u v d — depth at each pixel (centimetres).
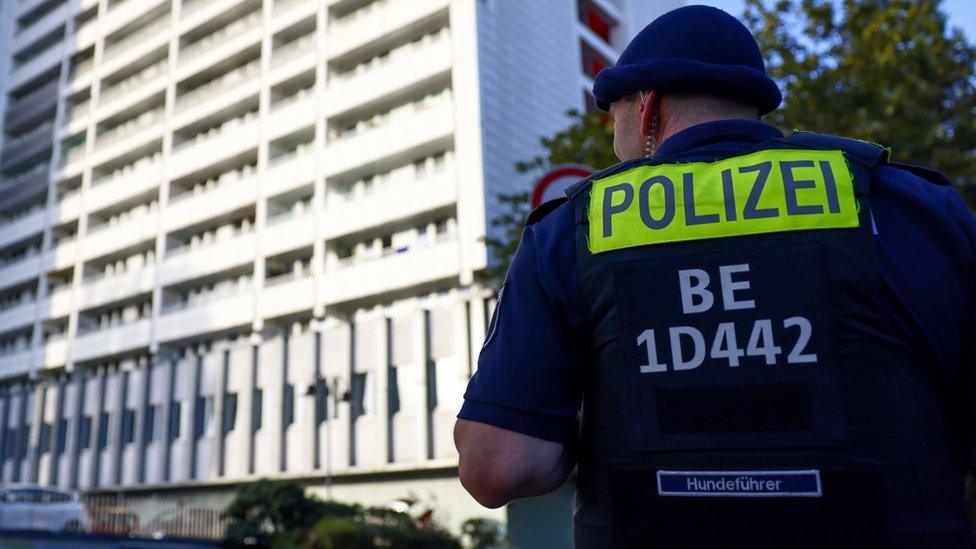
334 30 3378
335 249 3133
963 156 1074
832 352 94
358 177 3198
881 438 91
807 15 1191
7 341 4431
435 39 3077
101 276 4066
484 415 104
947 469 93
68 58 4622
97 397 3291
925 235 99
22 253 4559
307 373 2645
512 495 105
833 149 105
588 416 106
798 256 98
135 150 4038
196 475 2831
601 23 3950
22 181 4578
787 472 91
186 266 3534
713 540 93
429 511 1410
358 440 2466
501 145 2906
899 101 1102
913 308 95
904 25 1166
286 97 3588
